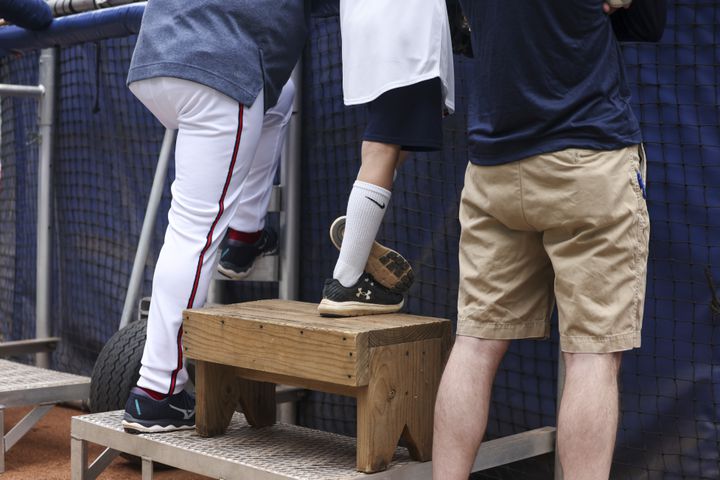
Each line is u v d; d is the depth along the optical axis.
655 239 8.29
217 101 7.89
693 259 8.12
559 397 8.42
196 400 8.09
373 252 7.70
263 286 11.14
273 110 9.55
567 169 6.23
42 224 13.37
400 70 7.21
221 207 8.10
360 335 6.70
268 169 9.77
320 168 10.53
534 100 6.25
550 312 7.10
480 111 6.68
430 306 9.74
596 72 6.27
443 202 9.61
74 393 10.23
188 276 7.98
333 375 6.83
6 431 11.76
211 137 7.96
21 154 14.79
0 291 15.37
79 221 13.51
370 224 7.48
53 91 13.43
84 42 11.90
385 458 7.02
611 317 6.29
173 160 12.03
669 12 8.18
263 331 7.31
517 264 6.81
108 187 13.02
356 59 7.40
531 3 6.12
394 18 7.26
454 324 9.53
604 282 6.30
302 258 10.71
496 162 6.54
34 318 14.52
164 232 12.19
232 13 7.98
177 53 7.88
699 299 8.10
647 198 8.33
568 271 6.39
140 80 8.10
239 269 10.05
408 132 7.34
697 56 8.08
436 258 9.68
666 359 8.26
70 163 13.59
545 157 6.29
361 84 7.36
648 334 8.33
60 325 13.91
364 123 10.09
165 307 8.01
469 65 9.36
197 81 7.79
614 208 6.24
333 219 10.41
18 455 10.56
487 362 6.87
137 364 9.20
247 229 9.85
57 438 11.39
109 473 9.78
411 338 7.14
